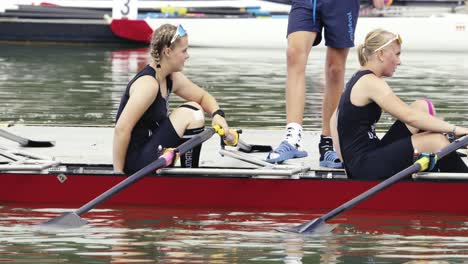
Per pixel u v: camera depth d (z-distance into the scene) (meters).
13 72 69.75
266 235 27.11
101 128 42.75
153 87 29.53
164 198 30.42
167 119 30.39
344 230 27.62
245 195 30.19
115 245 25.97
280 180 29.98
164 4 96.44
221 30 91.69
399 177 27.97
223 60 80.00
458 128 28.89
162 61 29.69
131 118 29.53
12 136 37.03
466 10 93.44
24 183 30.78
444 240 26.53
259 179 30.08
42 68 72.75
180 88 31.11
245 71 71.50
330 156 32.97
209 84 63.28
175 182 30.28
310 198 29.92
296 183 29.92
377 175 29.56
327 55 33.94
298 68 33.56
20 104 54.19
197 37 91.94
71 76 67.75
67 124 46.75
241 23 91.44
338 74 33.66
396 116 29.14
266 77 67.81
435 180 29.30
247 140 39.25
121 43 93.94
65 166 32.28
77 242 26.22
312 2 33.22
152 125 30.33
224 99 56.34
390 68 29.61
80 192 30.61
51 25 93.62
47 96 57.66
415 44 90.31
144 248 25.72
